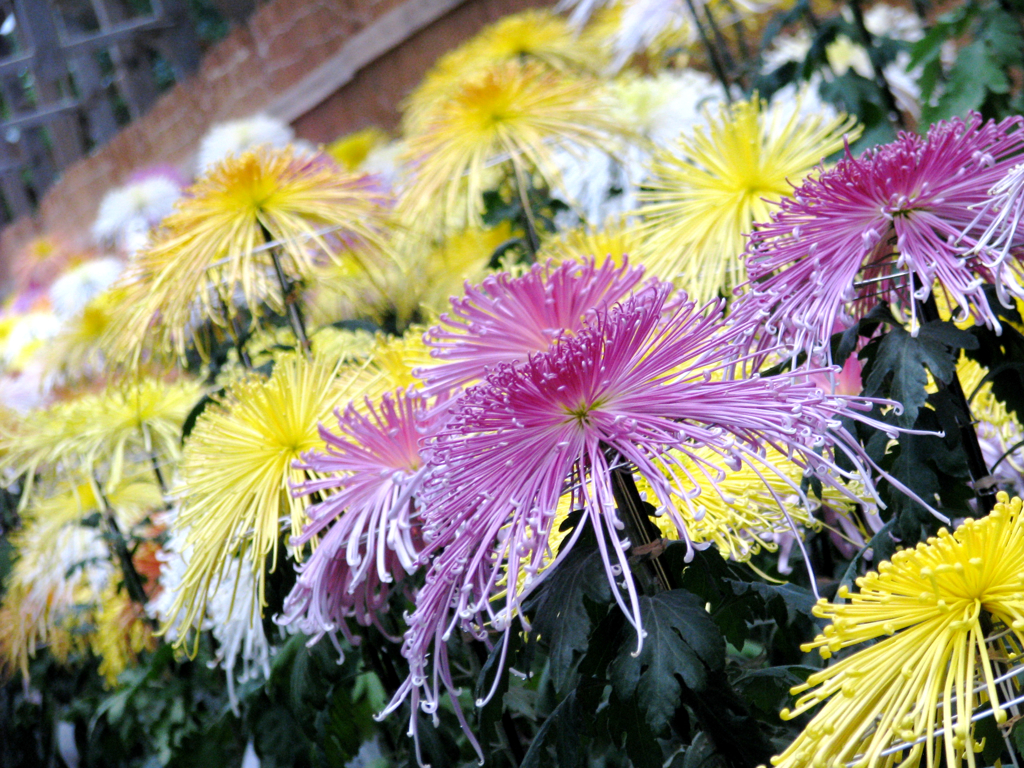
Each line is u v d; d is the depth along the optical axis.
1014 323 0.59
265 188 0.90
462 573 0.52
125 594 1.28
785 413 0.48
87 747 1.34
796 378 0.58
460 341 0.57
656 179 0.89
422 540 0.64
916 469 0.55
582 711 0.54
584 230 1.03
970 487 0.59
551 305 0.56
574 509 0.53
